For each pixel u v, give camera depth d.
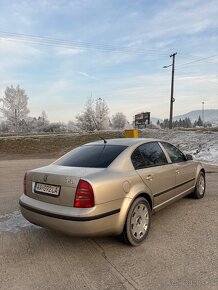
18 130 69.56
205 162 14.73
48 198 4.14
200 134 23.95
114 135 30.45
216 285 3.22
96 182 3.88
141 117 50.94
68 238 4.66
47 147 25.91
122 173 4.29
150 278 3.41
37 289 3.26
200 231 4.78
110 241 4.50
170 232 4.78
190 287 3.19
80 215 3.76
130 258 3.93
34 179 4.43
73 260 3.93
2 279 3.48
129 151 4.70
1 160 19.27
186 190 6.08
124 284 3.31
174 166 5.50
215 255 3.92
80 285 3.31
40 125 74.69
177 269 3.59
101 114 58.47
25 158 20.30
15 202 6.99
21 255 4.11
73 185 3.90
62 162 4.83
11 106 69.50
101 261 3.87
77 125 61.44
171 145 5.94
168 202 5.30
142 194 4.54
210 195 7.15
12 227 5.20
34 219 4.27
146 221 4.50
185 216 5.54
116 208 4.03
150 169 4.81
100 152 4.77
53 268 3.72
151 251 4.11
